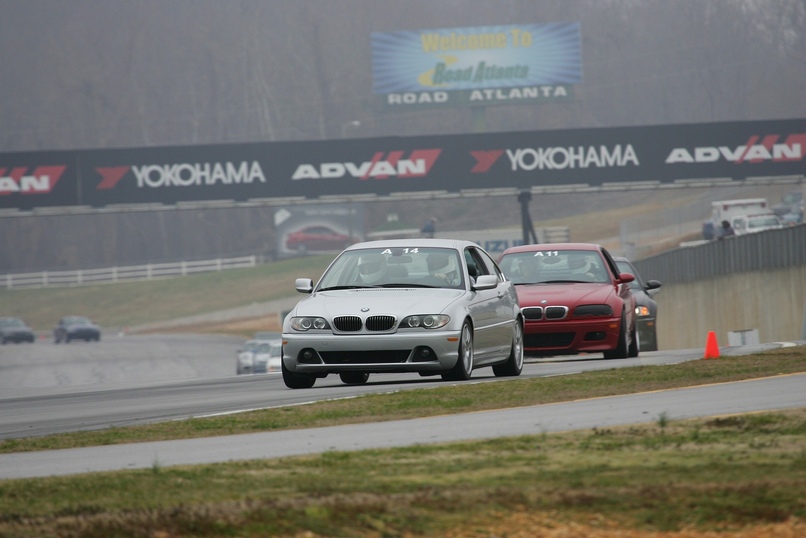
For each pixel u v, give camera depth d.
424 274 51.94
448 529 19.84
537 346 64.50
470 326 50.38
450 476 24.38
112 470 28.05
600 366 59.41
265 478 25.14
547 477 23.73
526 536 19.50
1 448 34.00
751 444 27.45
